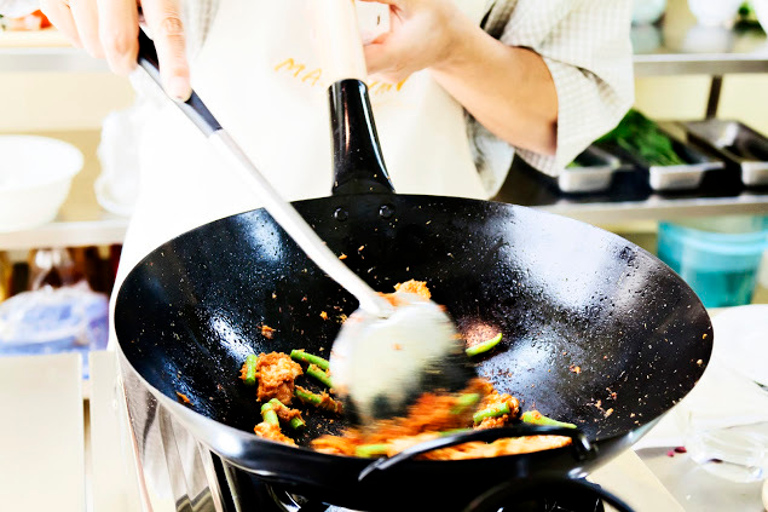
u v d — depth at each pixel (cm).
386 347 60
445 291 81
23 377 83
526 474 47
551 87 110
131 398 74
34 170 166
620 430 65
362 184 72
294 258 81
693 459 73
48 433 75
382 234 81
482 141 123
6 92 196
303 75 108
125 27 70
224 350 74
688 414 75
